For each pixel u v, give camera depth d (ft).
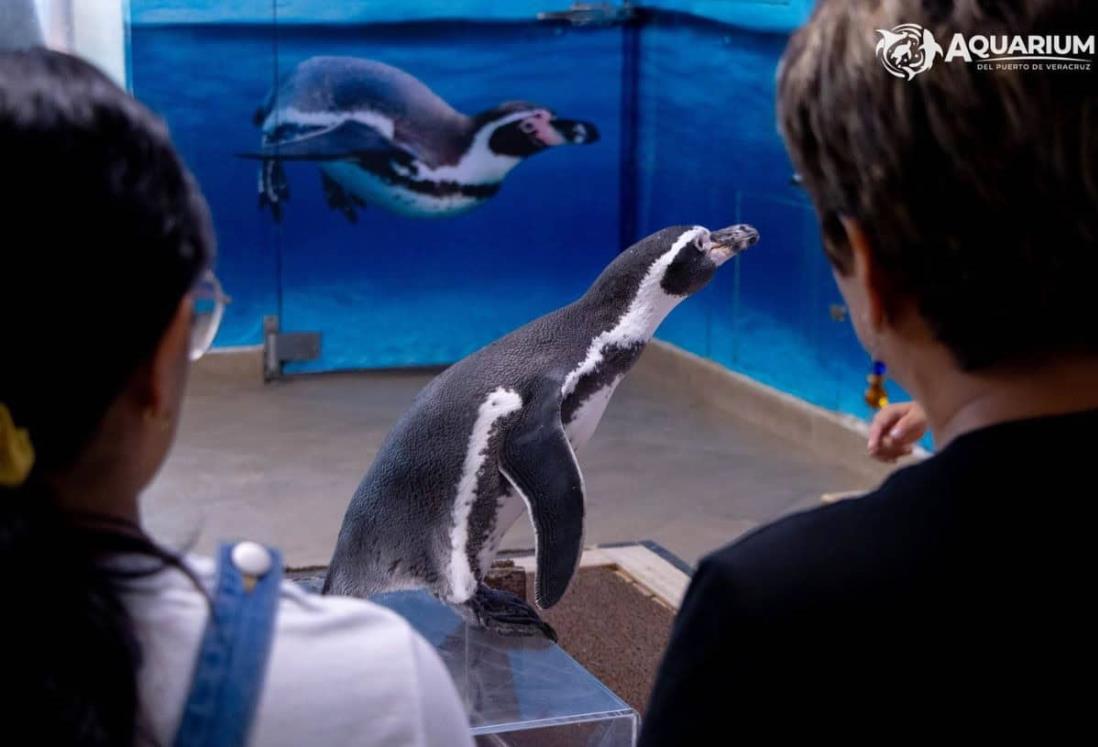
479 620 5.69
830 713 2.01
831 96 2.12
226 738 1.98
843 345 14.52
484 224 17.40
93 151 1.90
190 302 2.10
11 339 1.89
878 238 2.12
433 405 5.73
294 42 16.17
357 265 17.13
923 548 2.02
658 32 16.92
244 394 16.67
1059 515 1.97
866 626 2.00
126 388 2.03
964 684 1.97
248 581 2.13
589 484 14.10
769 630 2.03
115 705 1.90
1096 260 1.98
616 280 5.87
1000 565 1.97
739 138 15.64
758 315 15.88
